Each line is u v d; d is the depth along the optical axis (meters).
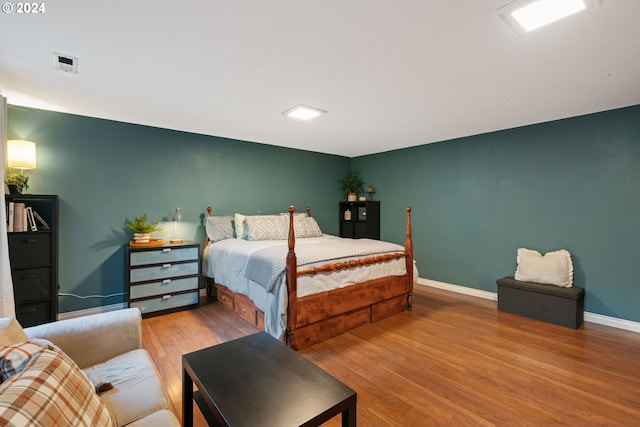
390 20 1.58
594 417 1.69
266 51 1.89
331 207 5.52
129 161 3.50
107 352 1.54
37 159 2.98
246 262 2.96
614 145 2.99
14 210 2.61
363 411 1.75
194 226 3.97
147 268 3.21
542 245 3.47
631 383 2.02
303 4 1.46
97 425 0.93
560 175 3.33
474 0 1.42
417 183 4.71
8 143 2.70
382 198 5.23
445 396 1.88
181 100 2.75
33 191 2.96
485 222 3.96
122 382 1.32
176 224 3.83
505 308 3.41
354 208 5.46
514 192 3.69
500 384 2.01
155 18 1.56
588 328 2.95
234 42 1.79
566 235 3.30
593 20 1.57
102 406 1.03
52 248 2.76
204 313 3.35
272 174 4.71
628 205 2.93
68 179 3.14
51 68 2.12
